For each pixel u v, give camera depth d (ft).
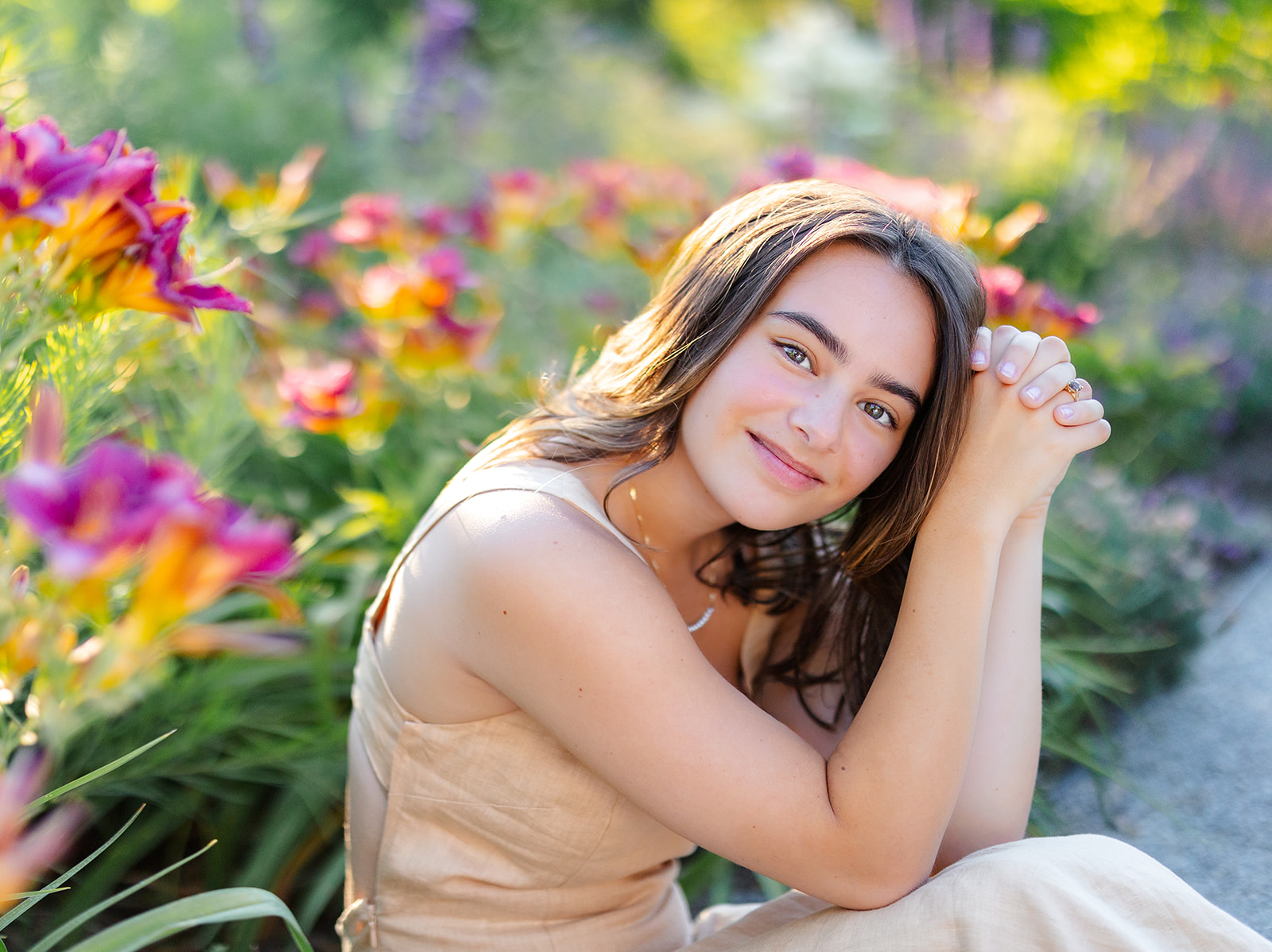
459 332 7.39
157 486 2.17
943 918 3.63
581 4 30.09
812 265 4.09
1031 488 4.20
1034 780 4.73
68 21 10.41
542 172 15.75
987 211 13.83
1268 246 14.52
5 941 5.02
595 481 4.39
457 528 4.06
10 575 2.42
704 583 4.93
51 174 2.70
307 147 12.30
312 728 6.11
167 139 10.85
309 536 6.69
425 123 14.26
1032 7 24.40
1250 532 9.92
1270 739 7.17
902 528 4.35
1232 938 3.55
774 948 3.96
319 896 5.43
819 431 3.98
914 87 22.70
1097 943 3.47
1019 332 4.39
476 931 4.30
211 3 13.80
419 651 4.15
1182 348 11.68
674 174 10.80
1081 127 17.21
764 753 3.83
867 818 3.83
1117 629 7.70
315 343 8.45
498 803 4.16
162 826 5.77
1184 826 6.27
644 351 4.47
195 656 5.67
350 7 19.89
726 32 32.53
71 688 2.25
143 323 3.83
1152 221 14.46
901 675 4.00
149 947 5.42
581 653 3.77
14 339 3.19
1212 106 18.44
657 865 4.83
